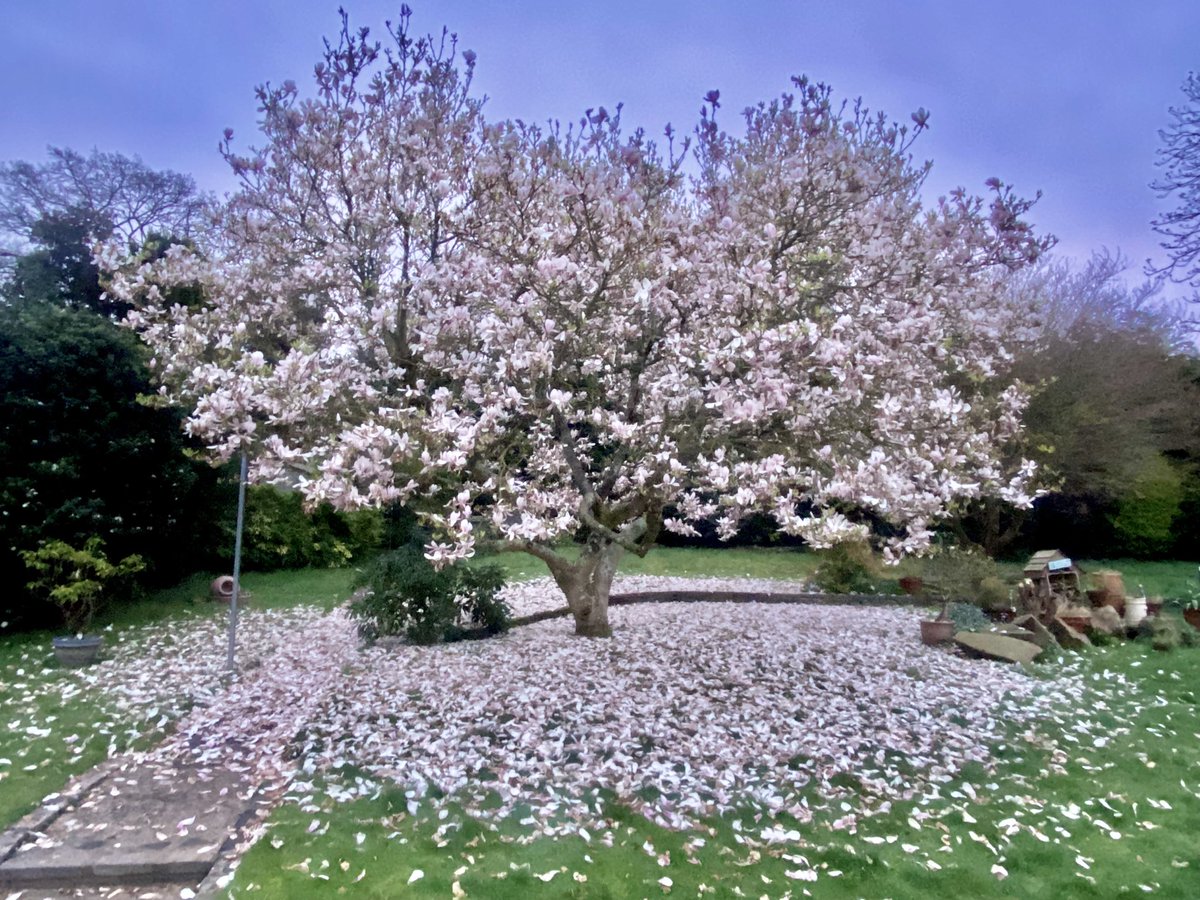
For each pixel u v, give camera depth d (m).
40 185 18.58
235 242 7.46
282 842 3.93
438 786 4.55
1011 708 6.21
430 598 7.84
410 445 5.02
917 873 3.72
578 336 5.86
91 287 11.59
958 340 6.34
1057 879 3.69
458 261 6.60
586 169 6.05
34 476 8.93
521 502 5.75
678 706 5.93
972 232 5.89
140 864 3.77
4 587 8.94
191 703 6.31
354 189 7.04
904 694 6.46
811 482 5.68
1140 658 7.93
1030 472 6.27
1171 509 16.19
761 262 5.17
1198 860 3.87
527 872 3.65
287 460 5.42
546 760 4.91
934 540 12.08
